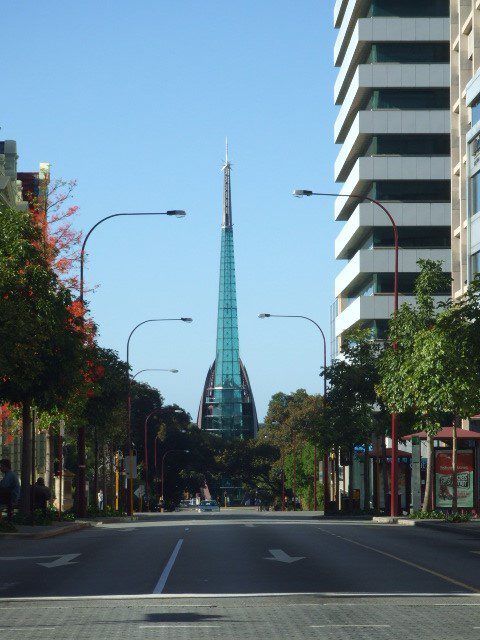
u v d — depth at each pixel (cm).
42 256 4503
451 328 4078
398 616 1523
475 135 7212
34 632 1384
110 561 2541
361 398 7719
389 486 8006
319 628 1406
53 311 4288
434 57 11712
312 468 15412
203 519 7294
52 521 4862
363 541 3381
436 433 5575
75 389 4641
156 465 15625
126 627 1425
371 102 11831
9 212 4397
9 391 4412
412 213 11412
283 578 2081
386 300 11244
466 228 7481
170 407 17762
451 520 4872
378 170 11475
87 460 10938
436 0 11669
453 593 1820
